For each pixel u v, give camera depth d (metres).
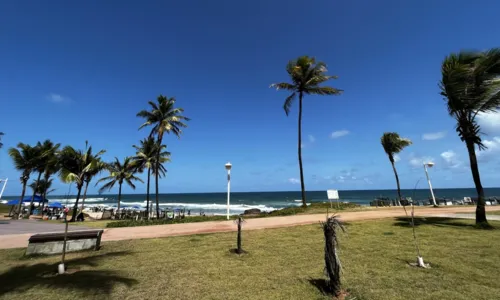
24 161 27.47
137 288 4.69
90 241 7.78
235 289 4.61
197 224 13.70
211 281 5.02
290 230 10.76
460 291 4.31
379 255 6.48
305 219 14.30
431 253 6.50
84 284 4.87
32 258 7.01
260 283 4.88
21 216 29.09
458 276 4.95
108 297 4.32
